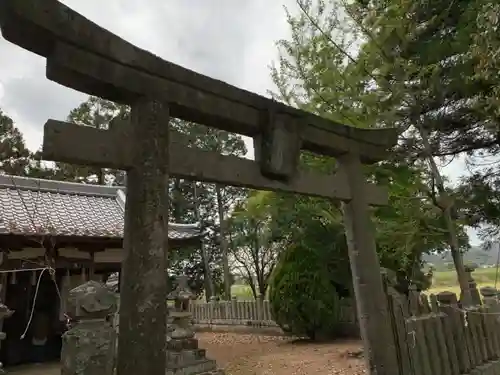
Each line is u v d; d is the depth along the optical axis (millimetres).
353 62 7285
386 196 4480
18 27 2275
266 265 19797
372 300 3891
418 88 7035
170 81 2924
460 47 6578
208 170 3088
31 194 10844
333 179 4039
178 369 6773
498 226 8305
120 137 2633
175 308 7695
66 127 2414
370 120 6840
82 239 9594
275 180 3531
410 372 3922
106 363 2777
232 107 3318
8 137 19109
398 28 6781
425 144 7336
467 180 8430
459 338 4727
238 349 10836
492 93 5758
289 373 7496
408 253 7852
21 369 9547
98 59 2572
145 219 2561
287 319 11312
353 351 8828
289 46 9438
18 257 9414
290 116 3672
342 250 11359
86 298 2893
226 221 20344
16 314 10336
